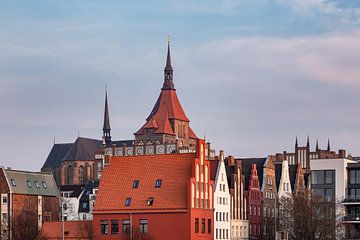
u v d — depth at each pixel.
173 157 159.12
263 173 195.38
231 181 179.75
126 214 156.12
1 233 175.38
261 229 190.62
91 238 157.75
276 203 190.50
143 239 151.75
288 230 169.12
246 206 184.38
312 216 166.50
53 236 161.88
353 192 185.38
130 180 160.00
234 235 177.50
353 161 196.50
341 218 175.25
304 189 197.62
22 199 193.12
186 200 152.25
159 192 155.38
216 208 169.50
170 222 152.50
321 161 188.62
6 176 190.88
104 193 160.25
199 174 156.25
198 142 157.38
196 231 153.50
